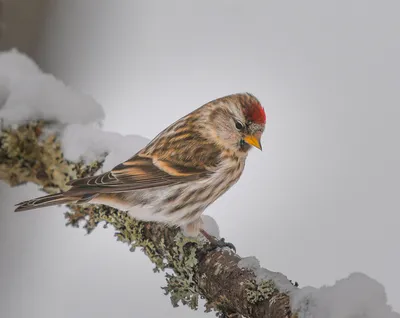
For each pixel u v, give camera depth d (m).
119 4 13.37
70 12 12.26
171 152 8.46
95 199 8.09
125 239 8.33
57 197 7.70
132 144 8.71
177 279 7.79
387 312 6.06
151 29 13.64
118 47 13.18
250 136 8.61
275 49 13.69
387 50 13.62
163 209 8.21
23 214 10.88
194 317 9.95
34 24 11.59
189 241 7.86
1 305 10.45
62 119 8.91
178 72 13.37
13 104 8.84
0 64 9.21
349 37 13.68
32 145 8.70
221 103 8.72
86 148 8.63
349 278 6.31
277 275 6.94
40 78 9.11
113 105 12.78
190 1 13.95
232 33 13.78
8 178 8.84
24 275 10.59
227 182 8.79
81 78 12.54
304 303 6.36
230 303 7.13
